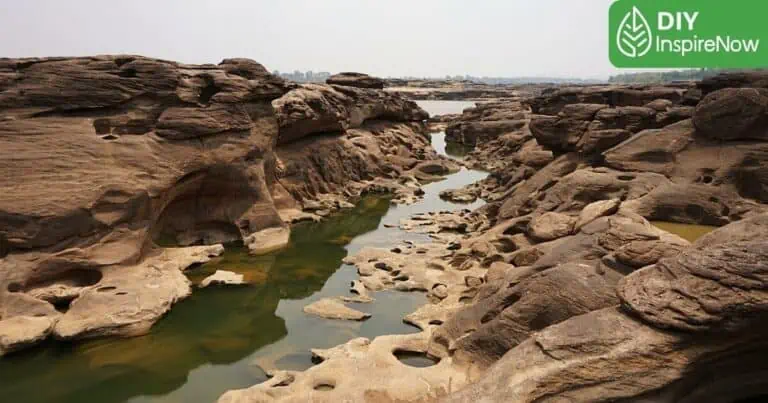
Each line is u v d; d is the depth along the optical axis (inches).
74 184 706.8
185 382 532.1
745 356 382.6
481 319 539.8
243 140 970.1
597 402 365.4
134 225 761.0
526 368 384.5
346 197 1368.1
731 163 840.9
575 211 860.0
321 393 462.3
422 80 7509.8
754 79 990.4
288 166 1251.8
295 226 1103.0
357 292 751.7
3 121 711.1
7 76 749.9
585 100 1574.8
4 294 613.0
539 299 482.3
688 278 390.0
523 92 5339.6
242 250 920.9
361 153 1577.3
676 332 377.1
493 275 677.9
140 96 855.7
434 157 1995.6
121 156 780.6
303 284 795.4
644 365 371.9
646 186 847.7
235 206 960.9
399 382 475.5
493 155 2063.2
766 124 850.8
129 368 555.2
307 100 1333.7
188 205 927.0
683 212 787.4
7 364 546.6
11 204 655.1
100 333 595.5
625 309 407.2
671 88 1603.1
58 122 751.7
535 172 1189.1
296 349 597.3
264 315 686.5
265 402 458.3
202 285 751.1
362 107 1807.3
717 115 872.3
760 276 355.3
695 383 378.0
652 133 948.6
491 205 1130.7
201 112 900.0
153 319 632.4
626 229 534.0
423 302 721.6
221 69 1002.1
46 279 663.1
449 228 1090.1
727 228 449.4
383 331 639.1
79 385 523.5
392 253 914.7
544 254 613.3
